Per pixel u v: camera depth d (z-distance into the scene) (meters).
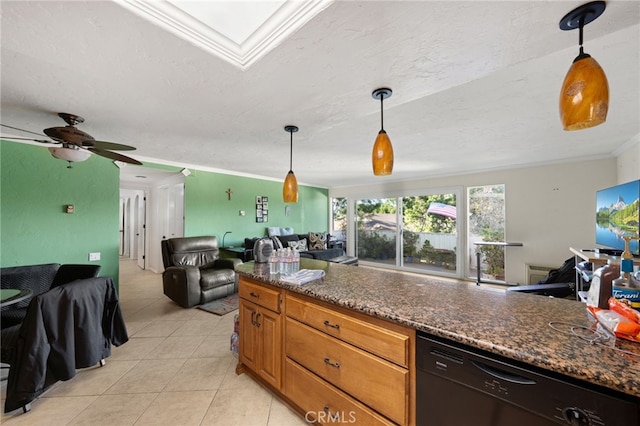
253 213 5.75
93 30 1.10
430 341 1.01
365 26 1.08
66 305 1.76
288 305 1.62
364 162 4.31
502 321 1.04
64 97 1.84
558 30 1.08
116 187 3.59
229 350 2.40
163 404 1.71
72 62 1.37
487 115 2.31
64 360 1.72
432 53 1.27
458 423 0.93
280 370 1.66
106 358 2.23
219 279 3.75
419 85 1.59
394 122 2.49
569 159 4.02
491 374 0.86
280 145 3.25
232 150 3.51
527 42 1.18
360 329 1.24
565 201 4.09
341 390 1.31
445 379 0.96
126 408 1.67
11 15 1.00
